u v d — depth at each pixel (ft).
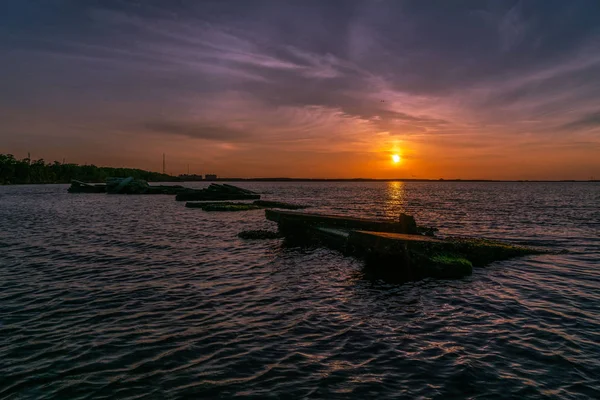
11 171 590.55
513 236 82.07
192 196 210.59
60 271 47.14
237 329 29.01
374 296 37.91
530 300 36.58
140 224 98.37
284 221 75.72
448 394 20.17
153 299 36.19
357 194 346.13
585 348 25.77
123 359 24.03
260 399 19.70
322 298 37.22
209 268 49.83
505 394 20.18
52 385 21.01
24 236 76.23
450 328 29.43
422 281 43.88
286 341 26.89
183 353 24.90
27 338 27.09
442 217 127.85
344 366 23.27
